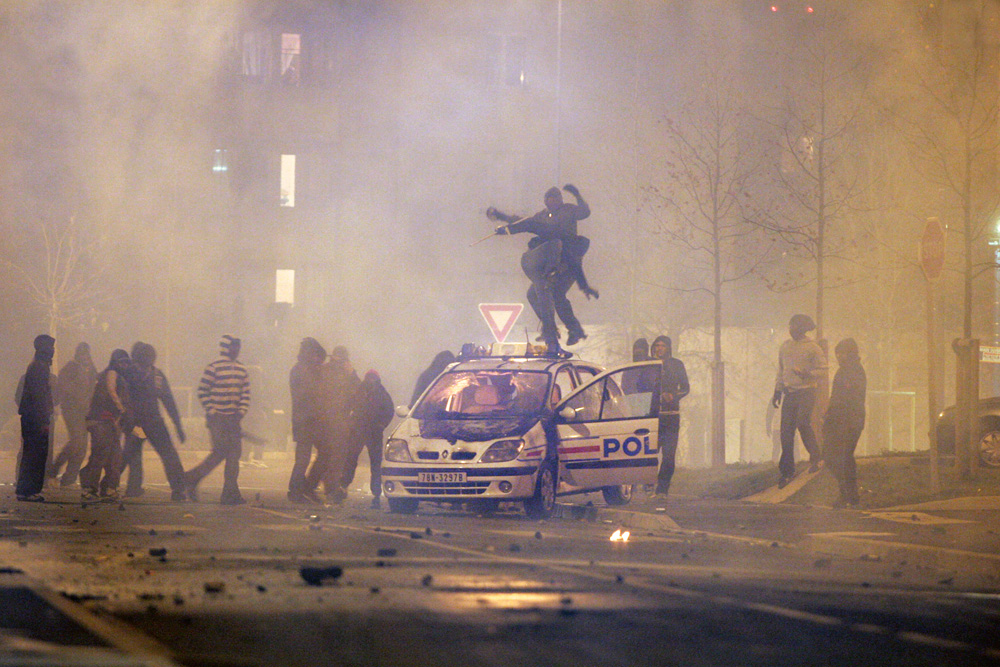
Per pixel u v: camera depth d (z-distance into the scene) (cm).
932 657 1642
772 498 4509
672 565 2658
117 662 1476
